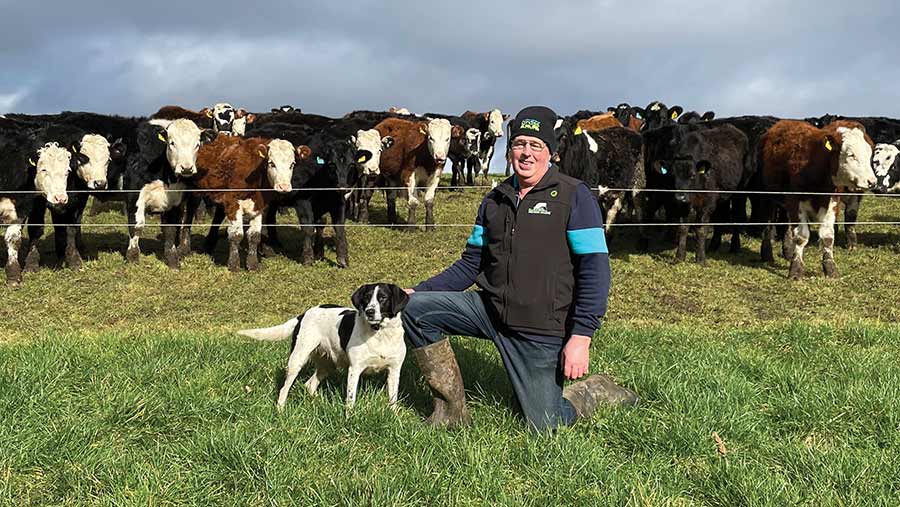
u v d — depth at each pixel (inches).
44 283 415.5
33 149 411.8
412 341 172.1
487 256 177.2
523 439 162.7
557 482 140.9
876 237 556.7
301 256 493.7
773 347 259.8
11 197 406.9
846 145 418.9
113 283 419.2
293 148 450.0
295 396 194.2
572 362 158.7
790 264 468.1
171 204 463.8
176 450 154.2
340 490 136.3
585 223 162.2
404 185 584.1
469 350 231.3
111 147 450.9
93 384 190.4
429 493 136.0
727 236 572.4
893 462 150.6
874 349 249.6
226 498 137.1
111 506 130.8
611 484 139.6
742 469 144.9
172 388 187.3
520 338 166.1
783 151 459.2
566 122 500.7
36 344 234.7
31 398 173.8
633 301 394.6
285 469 143.1
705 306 386.0
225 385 197.3
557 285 163.3
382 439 160.6
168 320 351.6
